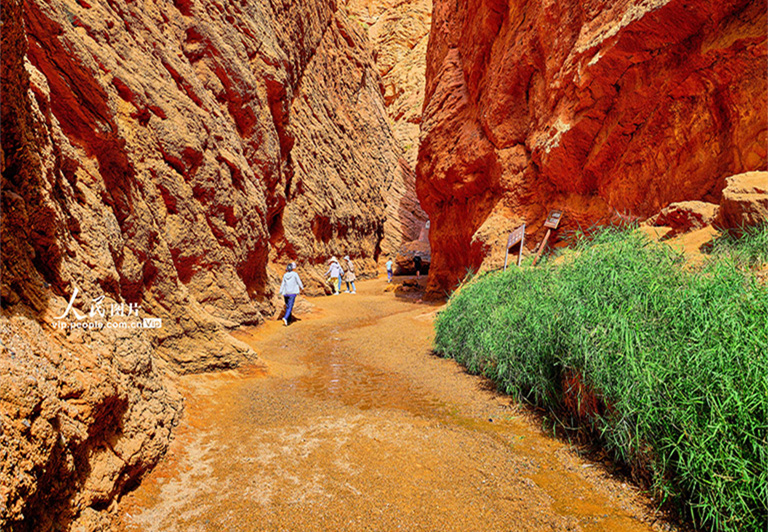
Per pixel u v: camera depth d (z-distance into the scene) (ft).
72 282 9.16
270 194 39.50
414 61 139.74
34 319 7.43
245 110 31.94
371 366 19.84
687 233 16.61
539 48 29.43
